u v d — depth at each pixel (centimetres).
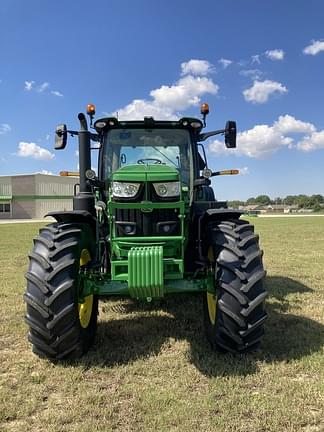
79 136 472
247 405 296
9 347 427
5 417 289
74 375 351
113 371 360
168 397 309
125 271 388
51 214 415
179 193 402
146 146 502
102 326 491
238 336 369
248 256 382
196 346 414
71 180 5878
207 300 430
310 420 278
